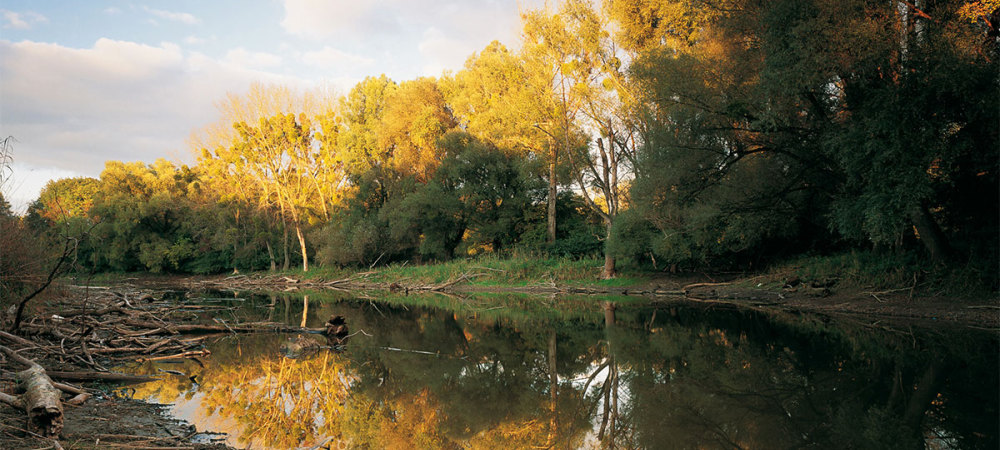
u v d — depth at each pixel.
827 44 12.88
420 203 36.69
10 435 5.25
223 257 50.66
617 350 12.12
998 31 13.27
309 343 12.86
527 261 32.12
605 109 25.56
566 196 37.31
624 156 25.48
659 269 28.03
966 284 14.74
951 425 6.44
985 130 12.30
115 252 51.12
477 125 36.84
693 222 21.55
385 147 44.06
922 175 12.12
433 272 34.97
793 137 17.34
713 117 17.69
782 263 22.73
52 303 13.54
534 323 16.95
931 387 8.05
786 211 20.91
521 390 9.11
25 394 5.97
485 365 11.04
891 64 13.26
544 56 26.38
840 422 6.72
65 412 6.85
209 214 51.88
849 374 9.02
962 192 15.91
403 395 8.80
